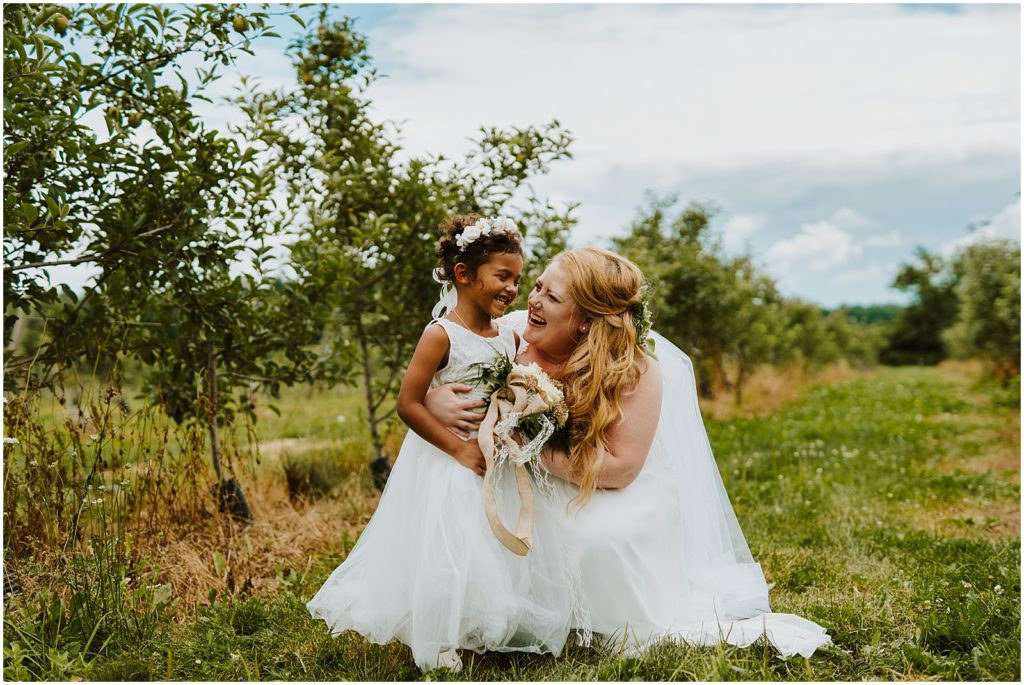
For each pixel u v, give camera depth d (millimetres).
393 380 6449
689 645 2902
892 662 2900
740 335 14055
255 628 3238
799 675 2768
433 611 2758
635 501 3121
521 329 3400
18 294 3830
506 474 3043
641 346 3211
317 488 5617
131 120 3836
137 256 4039
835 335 31625
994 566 3998
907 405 14328
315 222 4777
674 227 13055
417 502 2943
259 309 4773
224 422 4961
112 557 3385
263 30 3809
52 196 3445
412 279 5773
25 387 3979
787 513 5426
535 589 2965
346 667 2896
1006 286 16453
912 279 45750
